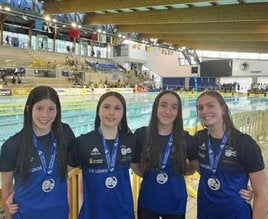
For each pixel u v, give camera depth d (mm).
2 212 1829
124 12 13188
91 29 15117
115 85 24062
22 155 1560
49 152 1640
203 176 1829
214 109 1749
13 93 14125
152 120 1925
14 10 11922
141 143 1926
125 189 1811
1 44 23531
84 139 1778
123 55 32844
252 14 10602
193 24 14305
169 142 1912
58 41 28766
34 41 26984
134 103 15547
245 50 21406
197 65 32000
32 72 20438
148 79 31844
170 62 33594
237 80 30234
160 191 1903
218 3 10836
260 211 1674
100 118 1804
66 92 16328
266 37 15258
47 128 1645
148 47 20344
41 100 1575
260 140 6668
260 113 6477
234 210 1693
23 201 1580
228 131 1746
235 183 1709
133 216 1870
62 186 1675
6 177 1614
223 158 1729
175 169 1883
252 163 1660
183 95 22531
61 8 12070
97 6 11070
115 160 1776
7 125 8766
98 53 33156
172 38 17391
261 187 1671
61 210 1661
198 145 1876
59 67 23469
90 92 17859
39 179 1598
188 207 3266
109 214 1764
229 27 13609
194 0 9086
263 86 27656
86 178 1780
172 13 12078
